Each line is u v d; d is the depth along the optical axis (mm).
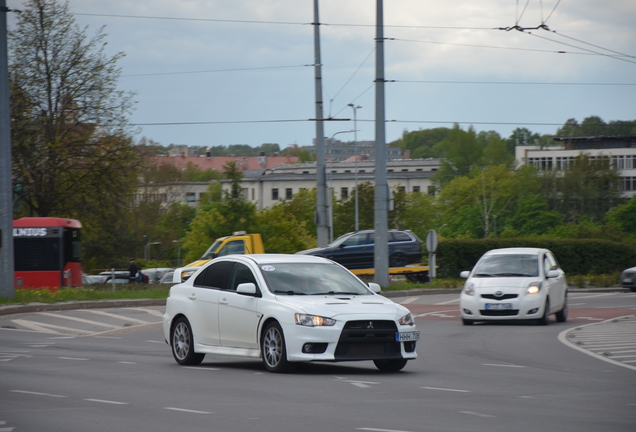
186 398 17578
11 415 15523
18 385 19750
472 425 14305
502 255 40469
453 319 42469
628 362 24453
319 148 63969
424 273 71812
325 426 14234
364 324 21172
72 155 72438
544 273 38938
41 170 71312
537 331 34969
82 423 14664
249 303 22562
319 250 64438
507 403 16781
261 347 22141
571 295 63750
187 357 24281
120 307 52125
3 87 47281
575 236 176875
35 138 71688
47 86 73062
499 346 29266
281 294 22297
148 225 154875
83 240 113938
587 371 22344
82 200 74062
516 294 37406
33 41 72500
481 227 198250
